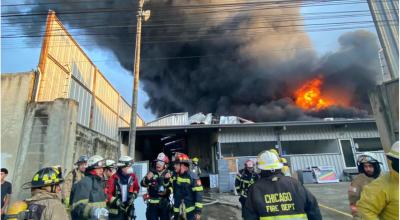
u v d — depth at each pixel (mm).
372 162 3070
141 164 7922
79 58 10461
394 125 6637
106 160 4164
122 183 4160
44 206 1927
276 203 2125
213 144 16062
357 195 3064
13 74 7633
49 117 7312
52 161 6898
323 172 14055
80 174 4395
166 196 4594
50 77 8328
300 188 2219
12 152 6926
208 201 9609
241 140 15008
